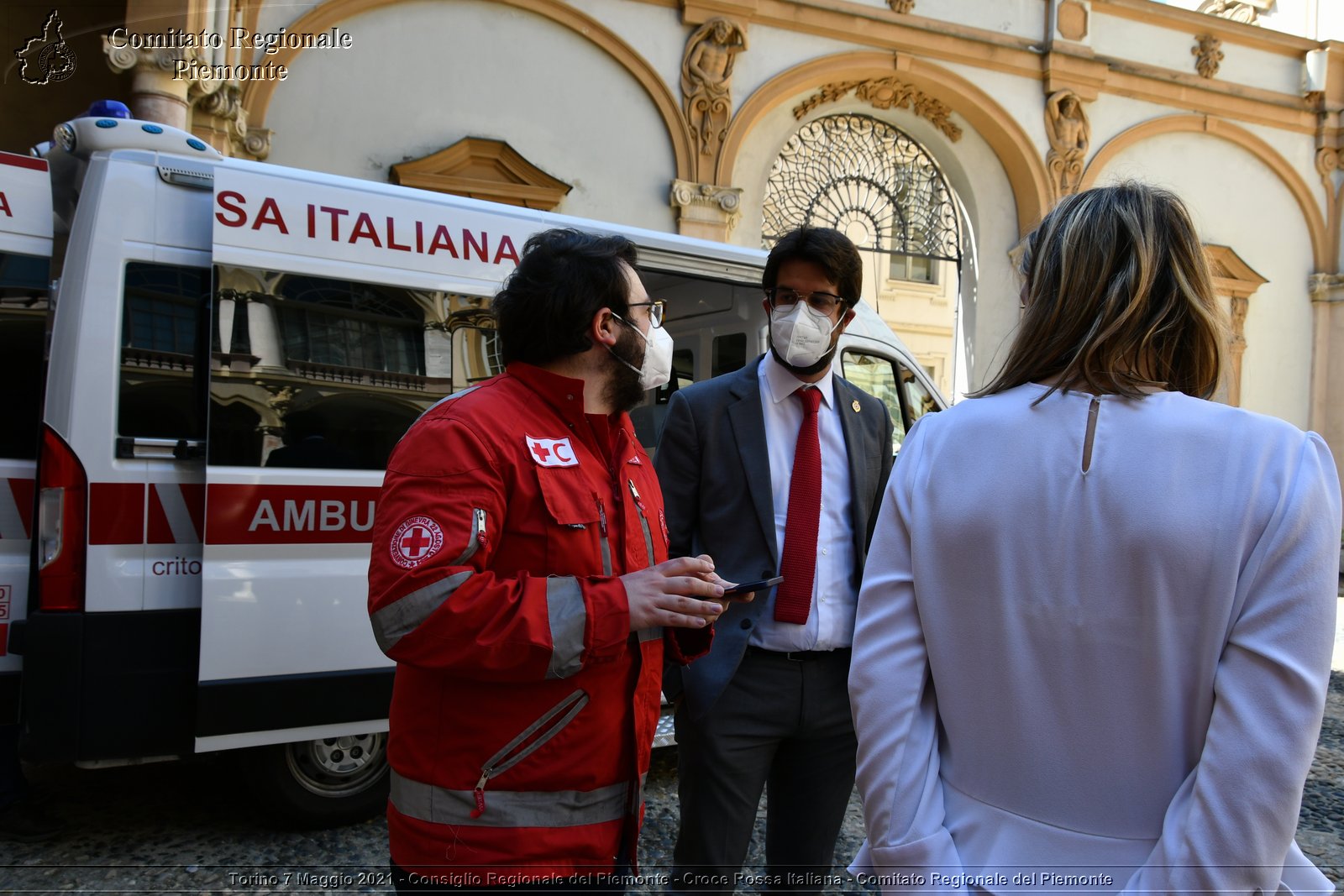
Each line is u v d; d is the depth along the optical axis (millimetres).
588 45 8891
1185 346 1116
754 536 2100
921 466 1192
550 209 8742
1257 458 983
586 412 1525
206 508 2791
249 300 2896
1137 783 1005
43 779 3496
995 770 1082
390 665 3061
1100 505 1020
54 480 2676
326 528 2975
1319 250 12422
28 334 2949
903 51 10234
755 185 9969
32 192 3012
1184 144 11781
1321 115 12211
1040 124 10945
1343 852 3254
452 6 8406
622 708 1438
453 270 3268
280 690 2861
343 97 8055
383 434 3107
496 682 1323
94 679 2670
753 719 2018
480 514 1313
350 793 3162
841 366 3891
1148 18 11445
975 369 11125
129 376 2773
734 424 2160
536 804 1353
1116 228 1106
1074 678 1028
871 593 1217
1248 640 940
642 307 1538
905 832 1107
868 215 10945
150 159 2859
